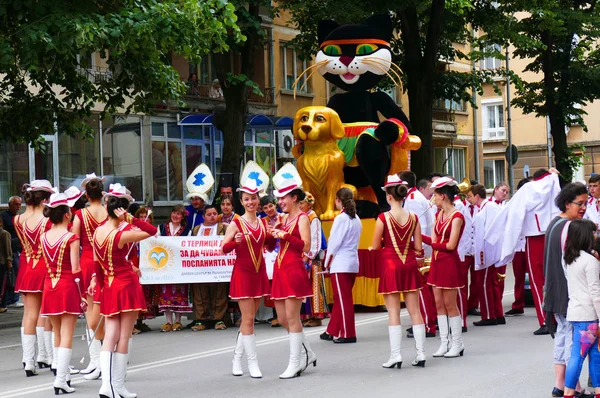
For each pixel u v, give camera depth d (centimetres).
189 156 3088
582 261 804
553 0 2877
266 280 1053
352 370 1072
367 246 1652
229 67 3219
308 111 1675
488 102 5100
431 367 1075
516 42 2909
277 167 3394
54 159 2577
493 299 1444
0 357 1296
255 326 1521
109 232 930
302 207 1424
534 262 1331
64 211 1030
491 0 2912
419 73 2709
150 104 1828
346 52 1766
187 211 1548
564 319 866
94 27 1492
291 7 2538
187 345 1320
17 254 1928
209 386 999
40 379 1091
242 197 1041
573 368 813
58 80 1809
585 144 4928
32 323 1118
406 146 1717
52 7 1517
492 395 898
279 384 998
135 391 980
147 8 1608
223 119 2239
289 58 3494
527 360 1100
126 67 1747
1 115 1845
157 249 1472
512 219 1341
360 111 1777
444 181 1124
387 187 1075
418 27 2869
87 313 1109
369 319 1562
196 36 1617
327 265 1294
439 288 1138
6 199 2433
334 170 1677
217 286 1488
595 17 3189
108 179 2748
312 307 1483
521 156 5122
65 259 1012
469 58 3158
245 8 2164
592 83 3438
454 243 1116
